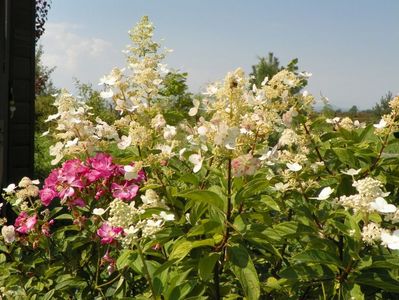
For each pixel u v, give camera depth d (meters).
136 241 2.04
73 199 2.74
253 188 2.05
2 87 5.38
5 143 5.32
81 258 2.90
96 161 2.71
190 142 2.45
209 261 1.97
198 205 2.19
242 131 2.13
